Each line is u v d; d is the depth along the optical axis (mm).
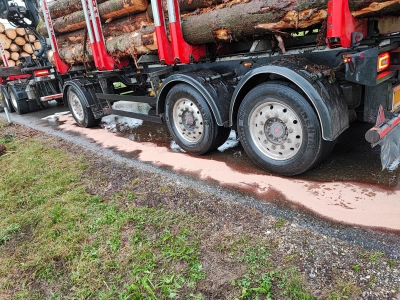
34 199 3383
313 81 2799
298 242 2311
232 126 3664
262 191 3084
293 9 2744
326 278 1977
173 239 2484
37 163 4426
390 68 2857
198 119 3936
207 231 2551
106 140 5281
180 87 3912
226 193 3105
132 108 7676
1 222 3047
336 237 2320
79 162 4336
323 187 3029
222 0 3377
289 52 3311
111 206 3064
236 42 3945
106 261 2326
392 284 1879
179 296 1979
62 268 2363
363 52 2553
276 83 3059
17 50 10172
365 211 2582
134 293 2027
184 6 3785
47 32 6633
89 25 4859
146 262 2275
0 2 7629
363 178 3107
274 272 2051
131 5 4164
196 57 3908
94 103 5973
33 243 2674
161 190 3289
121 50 4656
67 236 2670
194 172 3664
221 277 2076
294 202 2832
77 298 2072
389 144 2850
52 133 6121
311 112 2877
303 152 3041
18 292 2203
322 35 2721
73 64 6250
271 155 3361
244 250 2285
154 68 5004
